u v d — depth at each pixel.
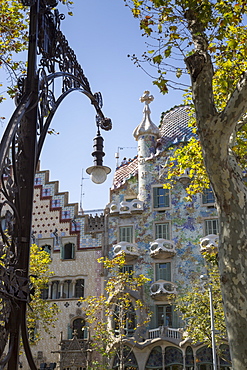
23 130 6.64
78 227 40.75
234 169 8.82
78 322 38.09
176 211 38.94
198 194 38.88
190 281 36.59
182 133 42.38
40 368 36.66
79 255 39.91
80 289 39.09
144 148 41.62
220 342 31.66
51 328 38.06
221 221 8.07
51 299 38.88
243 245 7.79
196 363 33.28
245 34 13.40
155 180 40.31
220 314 29.48
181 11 11.05
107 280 38.41
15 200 6.32
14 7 14.18
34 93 6.88
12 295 5.71
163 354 33.94
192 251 37.50
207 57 8.98
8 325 5.89
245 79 8.10
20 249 6.22
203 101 8.70
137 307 32.44
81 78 9.47
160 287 35.94
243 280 7.58
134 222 39.50
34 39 7.19
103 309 37.06
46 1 7.62
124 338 35.19
